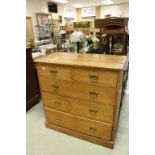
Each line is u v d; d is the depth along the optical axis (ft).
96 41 8.52
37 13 23.80
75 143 5.63
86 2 29.78
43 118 7.18
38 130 6.36
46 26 24.54
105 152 5.18
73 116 5.62
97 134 5.41
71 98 5.33
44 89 5.79
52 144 5.62
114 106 4.66
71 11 36.27
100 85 4.58
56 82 5.37
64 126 6.06
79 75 4.79
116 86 4.37
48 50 12.65
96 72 4.47
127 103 8.23
